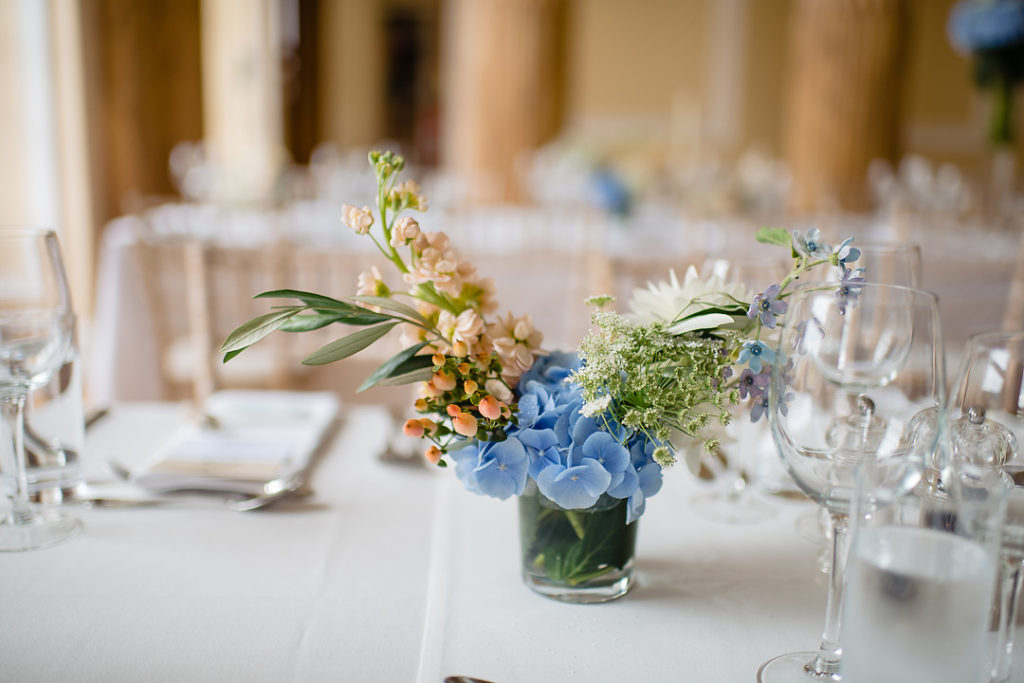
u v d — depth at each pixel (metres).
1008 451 0.63
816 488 0.60
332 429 1.13
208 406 1.19
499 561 0.77
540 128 4.51
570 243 2.57
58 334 0.81
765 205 3.16
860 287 0.61
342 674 0.60
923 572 0.45
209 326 1.66
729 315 0.65
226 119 6.11
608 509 0.68
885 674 0.46
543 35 4.43
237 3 6.23
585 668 0.61
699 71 6.69
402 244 0.65
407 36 8.49
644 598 0.71
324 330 2.00
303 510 0.88
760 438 0.99
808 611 0.70
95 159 3.95
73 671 0.60
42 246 0.80
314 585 0.73
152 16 4.07
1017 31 3.01
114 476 0.94
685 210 3.12
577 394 0.66
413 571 0.76
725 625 0.67
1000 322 2.28
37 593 0.70
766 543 0.83
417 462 1.00
